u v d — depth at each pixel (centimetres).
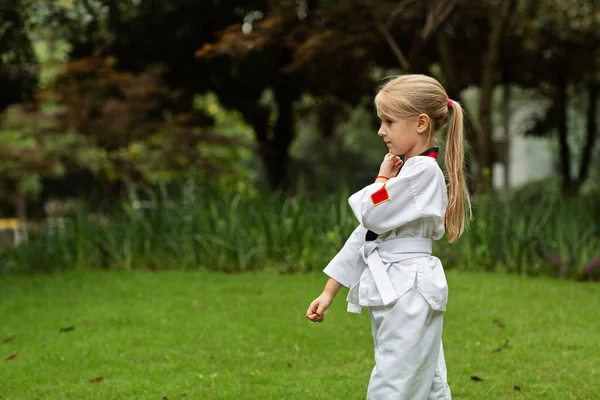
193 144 1716
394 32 1841
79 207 1439
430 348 403
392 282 402
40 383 641
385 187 396
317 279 1130
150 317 886
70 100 1622
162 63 1959
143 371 670
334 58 1583
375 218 398
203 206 1322
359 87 2194
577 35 2192
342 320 866
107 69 1656
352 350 743
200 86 2119
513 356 710
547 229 1222
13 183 3409
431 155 408
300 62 1520
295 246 1245
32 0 1444
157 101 1717
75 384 632
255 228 1276
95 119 1638
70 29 1680
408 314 397
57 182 3531
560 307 927
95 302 988
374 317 411
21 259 1354
